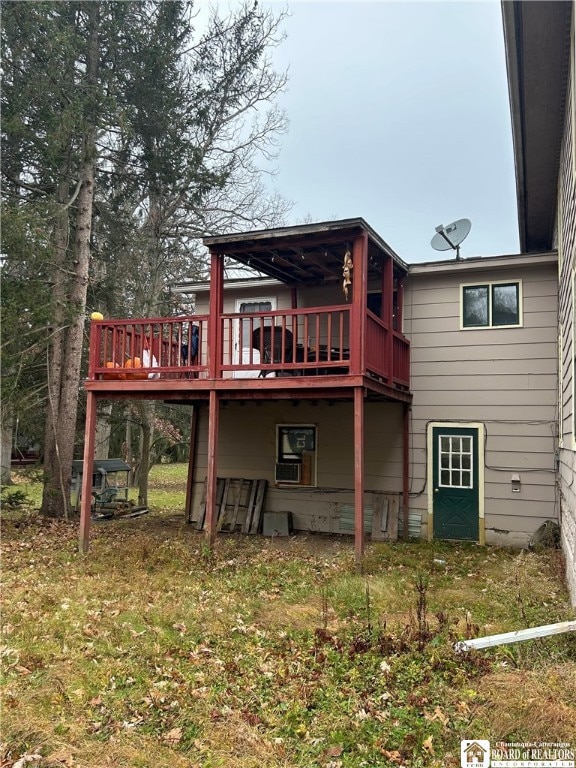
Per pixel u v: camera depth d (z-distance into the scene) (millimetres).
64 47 11062
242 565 7785
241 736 3373
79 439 17969
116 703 3896
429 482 10164
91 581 6992
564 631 4004
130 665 4531
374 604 5828
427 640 4637
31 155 12312
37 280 11414
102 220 14789
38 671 4422
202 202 16031
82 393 15117
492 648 4336
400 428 10500
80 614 5730
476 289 10125
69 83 11469
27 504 14078
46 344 11930
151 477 24125
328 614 5555
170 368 8695
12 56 11242
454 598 6035
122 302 15758
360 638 4773
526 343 9711
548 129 7688
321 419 11234
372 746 3240
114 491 14391
